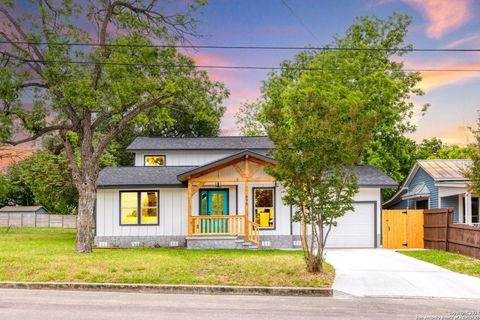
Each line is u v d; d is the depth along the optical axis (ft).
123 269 49.83
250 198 86.99
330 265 55.67
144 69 72.23
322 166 47.26
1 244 88.38
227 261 56.34
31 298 39.40
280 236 85.81
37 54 71.05
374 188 87.71
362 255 70.08
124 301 38.37
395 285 45.68
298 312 34.53
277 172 47.98
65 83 68.03
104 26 73.20
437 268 56.34
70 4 71.15
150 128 168.14
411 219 86.84
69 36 69.97
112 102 70.64
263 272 48.60
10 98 70.44
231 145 109.09
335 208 48.01
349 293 42.27
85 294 41.68
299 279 45.65
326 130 46.80
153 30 73.20
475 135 64.49
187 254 69.21
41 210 208.64
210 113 76.95
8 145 73.97
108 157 147.13
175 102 78.28
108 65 67.87
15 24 70.79
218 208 87.92
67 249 76.54
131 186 86.38
